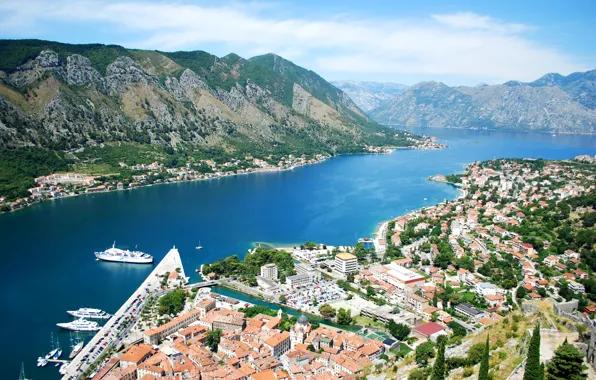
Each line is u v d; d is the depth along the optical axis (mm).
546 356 149375
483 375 140500
